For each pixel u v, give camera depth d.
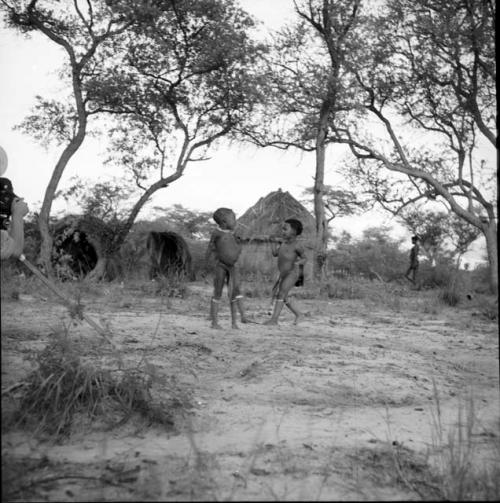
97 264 22.80
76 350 4.73
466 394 5.38
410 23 26.14
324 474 3.20
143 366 5.02
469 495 3.01
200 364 5.94
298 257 9.86
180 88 25.62
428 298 18.83
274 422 4.23
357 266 33.34
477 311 14.93
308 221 30.59
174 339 7.16
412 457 3.60
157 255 25.66
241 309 9.56
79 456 3.35
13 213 4.53
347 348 7.45
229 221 8.95
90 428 3.83
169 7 24.59
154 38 24.25
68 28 24.42
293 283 9.83
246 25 25.62
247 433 3.95
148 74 24.94
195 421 4.12
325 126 29.33
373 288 19.73
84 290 13.10
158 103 25.05
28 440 3.56
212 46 24.61
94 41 23.94
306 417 4.43
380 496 2.95
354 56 27.28
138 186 24.95
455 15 24.66
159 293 14.95
